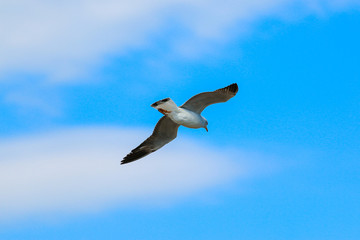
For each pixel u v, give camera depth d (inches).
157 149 793.6
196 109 727.7
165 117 750.5
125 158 798.5
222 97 705.0
